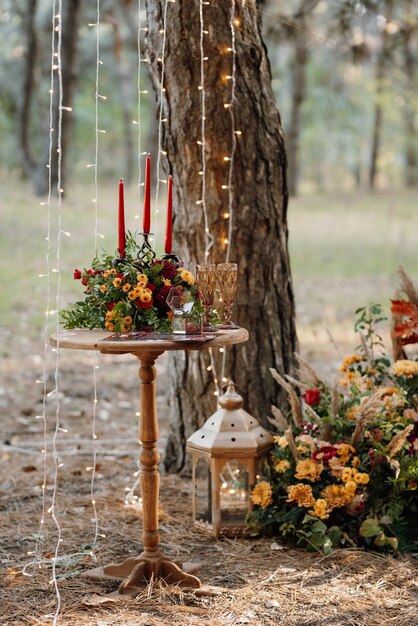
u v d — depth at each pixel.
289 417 4.33
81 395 6.59
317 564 3.48
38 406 6.27
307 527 3.69
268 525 3.84
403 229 13.94
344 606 3.08
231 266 3.32
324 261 12.15
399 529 3.67
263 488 3.75
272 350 4.57
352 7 7.97
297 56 19.09
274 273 4.56
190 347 2.89
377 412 3.70
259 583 3.29
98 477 4.70
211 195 4.42
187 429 4.65
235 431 3.82
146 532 3.26
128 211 13.61
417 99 21.38
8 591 3.25
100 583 3.30
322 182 39.22
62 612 3.05
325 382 4.13
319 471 3.69
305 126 29.36
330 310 9.46
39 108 21.33
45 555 3.62
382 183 38.28
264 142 4.46
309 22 13.42
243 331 3.20
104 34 24.92
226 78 4.35
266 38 8.13
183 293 3.12
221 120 4.37
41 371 7.34
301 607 3.07
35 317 9.06
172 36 4.32
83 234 12.05
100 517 4.08
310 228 14.18
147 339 2.93
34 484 4.59
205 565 3.51
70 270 10.60
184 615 3.02
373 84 24.83
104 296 3.18
